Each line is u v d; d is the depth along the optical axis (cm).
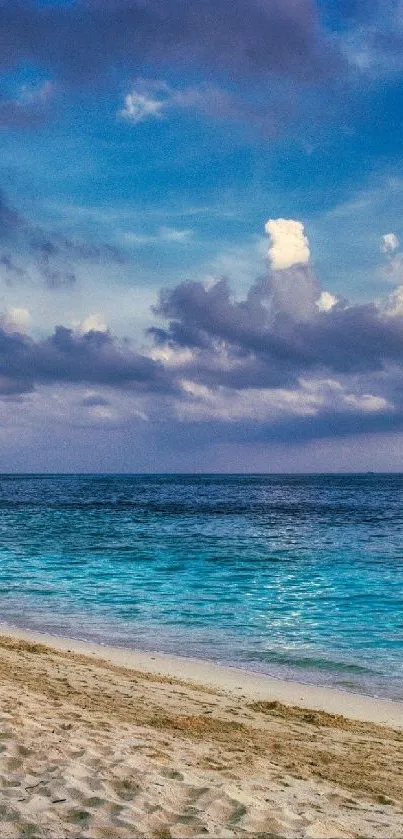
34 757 670
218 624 1888
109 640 1675
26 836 488
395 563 3241
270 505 8712
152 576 2805
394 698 1241
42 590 2444
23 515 6450
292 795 644
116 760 681
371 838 540
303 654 1562
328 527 5253
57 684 1151
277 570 3002
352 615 2034
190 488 16825
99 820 518
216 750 811
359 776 768
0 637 1603
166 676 1323
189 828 518
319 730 1007
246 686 1288
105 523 5528
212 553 3588
